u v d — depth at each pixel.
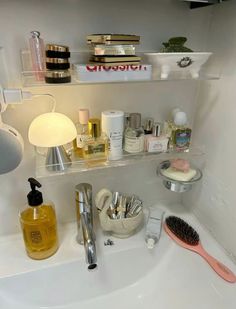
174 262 0.74
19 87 0.60
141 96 0.72
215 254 0.72
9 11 0.54
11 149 0.57
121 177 0.82
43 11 0.56
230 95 0.64
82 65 0.54
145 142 0.70
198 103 0.77
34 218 0.66
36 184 0.63
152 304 0.71
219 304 0.60
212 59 0.69
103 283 0.74
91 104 0.68
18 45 0.57
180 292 0.69
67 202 0.79
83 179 0.78
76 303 0.72
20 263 0.69
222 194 0.72
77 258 0.71
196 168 0.80
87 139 0.63
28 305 0.69
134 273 0.77
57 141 0.57
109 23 0.61
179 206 0.92
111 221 0.73
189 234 0.76
